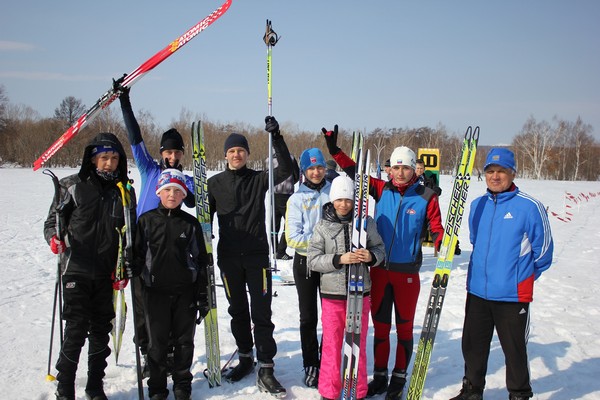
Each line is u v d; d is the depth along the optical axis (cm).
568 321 502
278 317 515
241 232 348
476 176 4969
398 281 329
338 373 311
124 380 350
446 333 472
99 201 307
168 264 306
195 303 322
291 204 361
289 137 6147
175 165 377
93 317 311
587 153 6850
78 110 7425
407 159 329
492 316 311
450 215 323
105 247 304
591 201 2120
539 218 297
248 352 363
